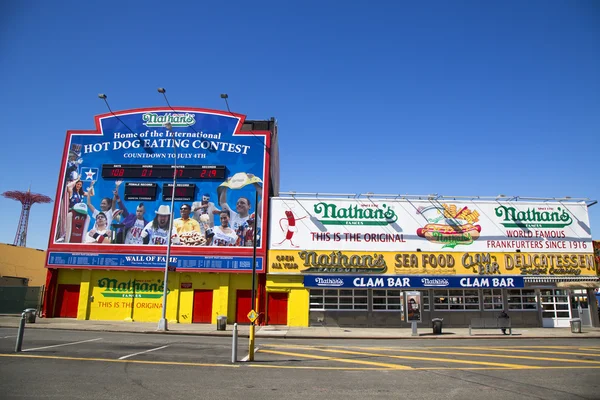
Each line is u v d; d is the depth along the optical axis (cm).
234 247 3061
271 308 3008
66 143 3272
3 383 951
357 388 994
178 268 3003
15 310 3244
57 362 1236
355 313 2964
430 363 1379
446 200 3152
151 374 1107
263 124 3747
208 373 1141
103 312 3033
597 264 3072
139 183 3161
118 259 3042
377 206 3133
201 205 3127
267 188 3167
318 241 3067
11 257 4334
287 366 1281
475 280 2950
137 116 3312
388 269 3027
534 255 3059
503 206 3152
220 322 2569
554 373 1211
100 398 855
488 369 1272
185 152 3241
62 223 3117
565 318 2994
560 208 3161
